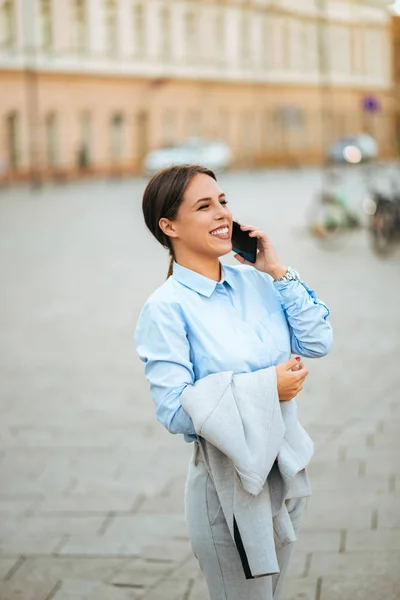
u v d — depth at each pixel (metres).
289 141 67.88
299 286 3.20
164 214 3.10
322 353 3.24
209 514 3.10
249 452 2.88
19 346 10.31
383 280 13.85
